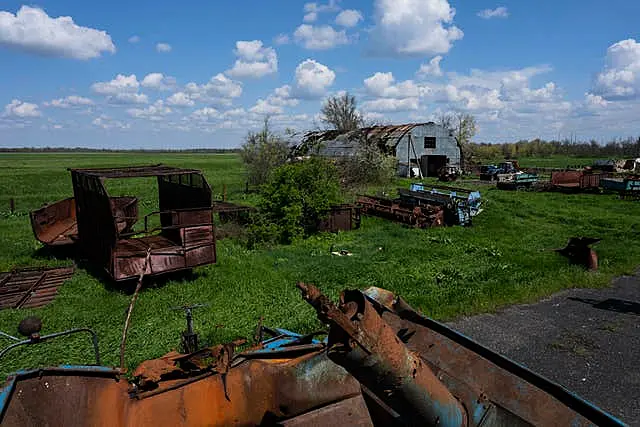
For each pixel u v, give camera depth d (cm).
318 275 1179
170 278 1133
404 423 324
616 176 3198
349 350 242
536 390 313
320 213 1745
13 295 1023
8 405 293
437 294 1028
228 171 5862
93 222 1207
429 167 4416
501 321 909
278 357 408
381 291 412
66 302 976
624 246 1533
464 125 5681
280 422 351
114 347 759
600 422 286
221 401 352
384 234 1780
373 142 3666
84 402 324
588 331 864
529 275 1183
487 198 2838
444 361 358
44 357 719
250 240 1595
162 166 1533
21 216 2266
